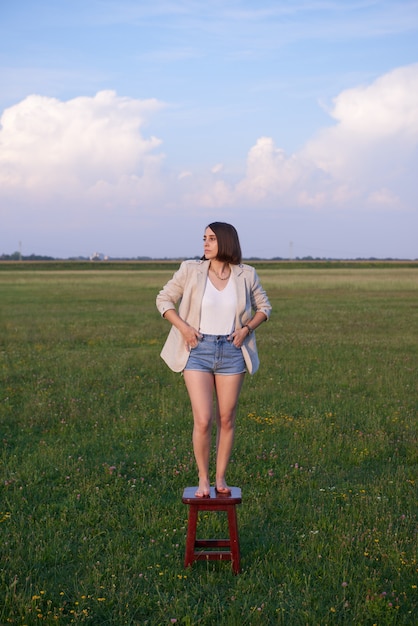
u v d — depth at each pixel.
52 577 4.57
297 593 4.32
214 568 4.68
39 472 6.87
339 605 4.17
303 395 11.06
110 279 68.50
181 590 4.41
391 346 17.70
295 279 61.12
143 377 12.98
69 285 56.75
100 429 8.84
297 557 4.88
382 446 7.84
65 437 8.45
